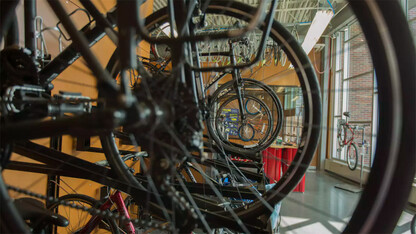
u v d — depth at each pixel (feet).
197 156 1.86
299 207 9.87
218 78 6.59
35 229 3.16
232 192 3.18
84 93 5.92
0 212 1.39
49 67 3.01
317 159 19.79
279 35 2.67
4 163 1.99
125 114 1.18
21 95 2.20
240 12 2.74
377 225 1.31
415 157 1.23
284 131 9.80
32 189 4.77
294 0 12.70
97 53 6.32
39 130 1.37
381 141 1.33
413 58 1.24
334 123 18.12
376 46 1.33
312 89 2.54
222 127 8.99
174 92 1.56
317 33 10.71
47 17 4.87
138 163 8.07
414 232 6.70
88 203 4.81
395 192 1.27
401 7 1.29
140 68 1.65
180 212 2.20
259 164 4.70
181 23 2.07
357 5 1.40
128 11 1.34
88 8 2.42
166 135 1.61
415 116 1.22
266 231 2.35
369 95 12.64
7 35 2.44
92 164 3.01
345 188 13.02
